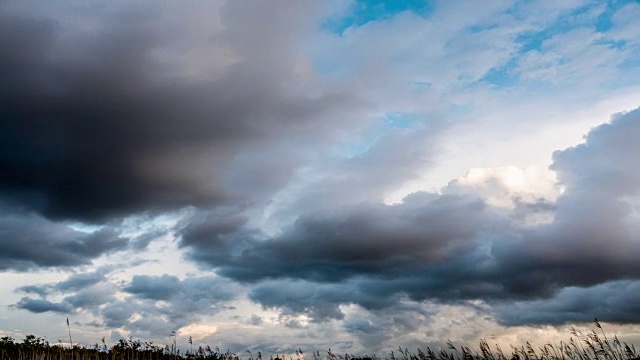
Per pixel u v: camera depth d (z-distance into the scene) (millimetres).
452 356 20328
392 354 21328
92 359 23812
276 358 24656
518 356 19906
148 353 25953
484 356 20047
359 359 22844
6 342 23516
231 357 25953
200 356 26375
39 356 22375
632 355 18547
